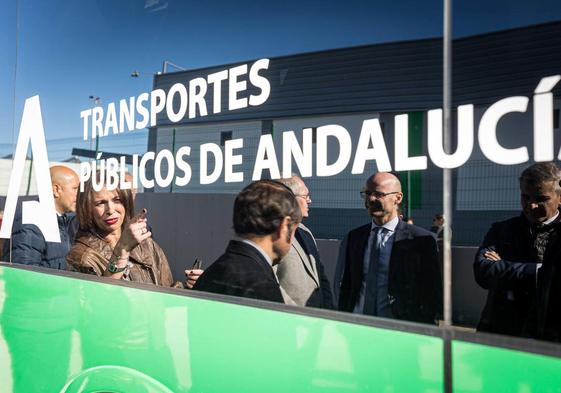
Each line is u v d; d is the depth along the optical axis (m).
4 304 3.51
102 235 2.88
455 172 1.75
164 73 2.64
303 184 2.08
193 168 2.47
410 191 1.82
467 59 1.75
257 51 2.25
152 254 2.60
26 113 3.57
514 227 1.66
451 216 1.75
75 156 3.13
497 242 1.68
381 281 1.87
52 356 3.12
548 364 1.55
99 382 2.81
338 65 2.01
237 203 2.28
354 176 1.95
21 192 3.54
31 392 3.26
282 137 2.15
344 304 1.95
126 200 2.77
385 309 1.86
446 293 1.74
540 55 1.64
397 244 1.85
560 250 1.62
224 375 2.26
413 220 1.82
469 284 1.71
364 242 1.92
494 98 1.70
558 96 1.61
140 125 2.75
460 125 1.75
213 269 2.34
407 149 1.84
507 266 1.66
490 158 1.69
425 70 1.82
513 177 1.66
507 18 1.70
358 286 1.92
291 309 2.07
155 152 2.65
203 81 2.45
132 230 2.72
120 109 2.88
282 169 2.15
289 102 2.14
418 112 1.83
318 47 2.07
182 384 2.43
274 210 2.16
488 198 1.69
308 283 2.04
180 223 2.49
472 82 1.74
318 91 2.06
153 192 2.64
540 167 1.62
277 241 2.15
